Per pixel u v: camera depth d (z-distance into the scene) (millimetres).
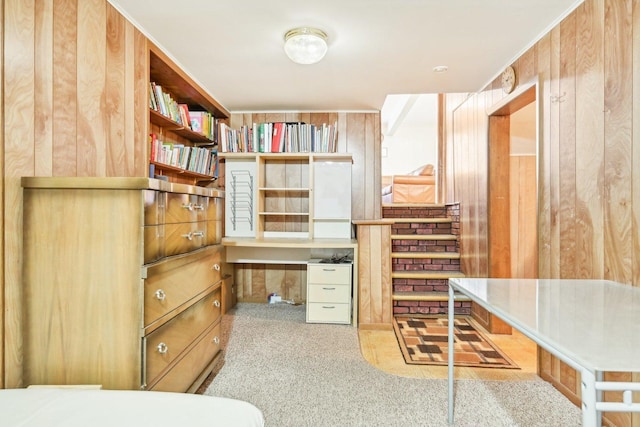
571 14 1873
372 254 3059
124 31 1942
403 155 8195
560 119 1978
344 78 2898
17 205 1261
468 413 1748
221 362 2311
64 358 1250
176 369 1503
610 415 1570
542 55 2154
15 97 1276
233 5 1860
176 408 833
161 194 1370
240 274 3869
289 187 3809
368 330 3014
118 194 1247
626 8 1509
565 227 1938
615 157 1580
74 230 1252
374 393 1936
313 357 2404
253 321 3188
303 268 3830
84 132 1634
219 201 2041
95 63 1710
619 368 714
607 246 1635
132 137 2020
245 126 3592
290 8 1885
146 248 1258
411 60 2531
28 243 1258
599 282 1588
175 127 2758
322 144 3535
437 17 1966
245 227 3689
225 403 866
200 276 1760
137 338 1233
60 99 1488
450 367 1673
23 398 873
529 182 4586
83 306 1249
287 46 2156
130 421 776
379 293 3041
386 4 1849
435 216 4309
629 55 1498
